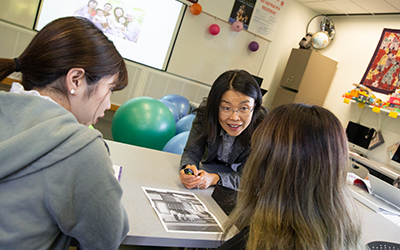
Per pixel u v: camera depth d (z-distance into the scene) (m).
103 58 0.65
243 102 1.22
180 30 4.77
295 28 5.55
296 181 0.58
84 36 0.63
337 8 4.97
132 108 2.54
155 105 2.61
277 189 0.59
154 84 4.90
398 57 4.27
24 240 0.53
